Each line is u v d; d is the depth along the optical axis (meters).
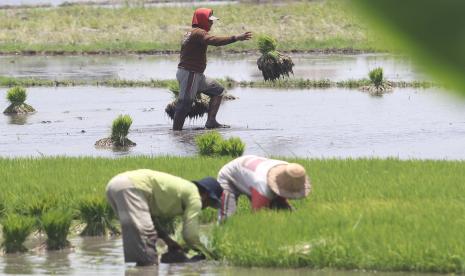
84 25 167.38
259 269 24.66
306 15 167.25
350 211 29.03
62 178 39.12
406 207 29.83
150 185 25.53
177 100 68.81
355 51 142.12
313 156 52.81
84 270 25.30
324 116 74.38
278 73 88.69
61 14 181.38
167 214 26.03
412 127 67.00
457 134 63.09
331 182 36.22
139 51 145.12
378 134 63.47
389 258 23.64
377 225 26.58
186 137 63.25
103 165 43.50
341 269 24.09
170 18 173.38
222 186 28.30
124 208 25.30
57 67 124.62
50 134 67.00
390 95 89.62
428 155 53.38
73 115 78.62
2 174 40.97
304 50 143.38
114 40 154.62
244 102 85.81
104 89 100.62
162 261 26.08
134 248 25.31
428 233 25.08
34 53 145.62
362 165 42.09
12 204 33.78
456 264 23.09
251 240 25.62
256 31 157.62
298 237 25.41
